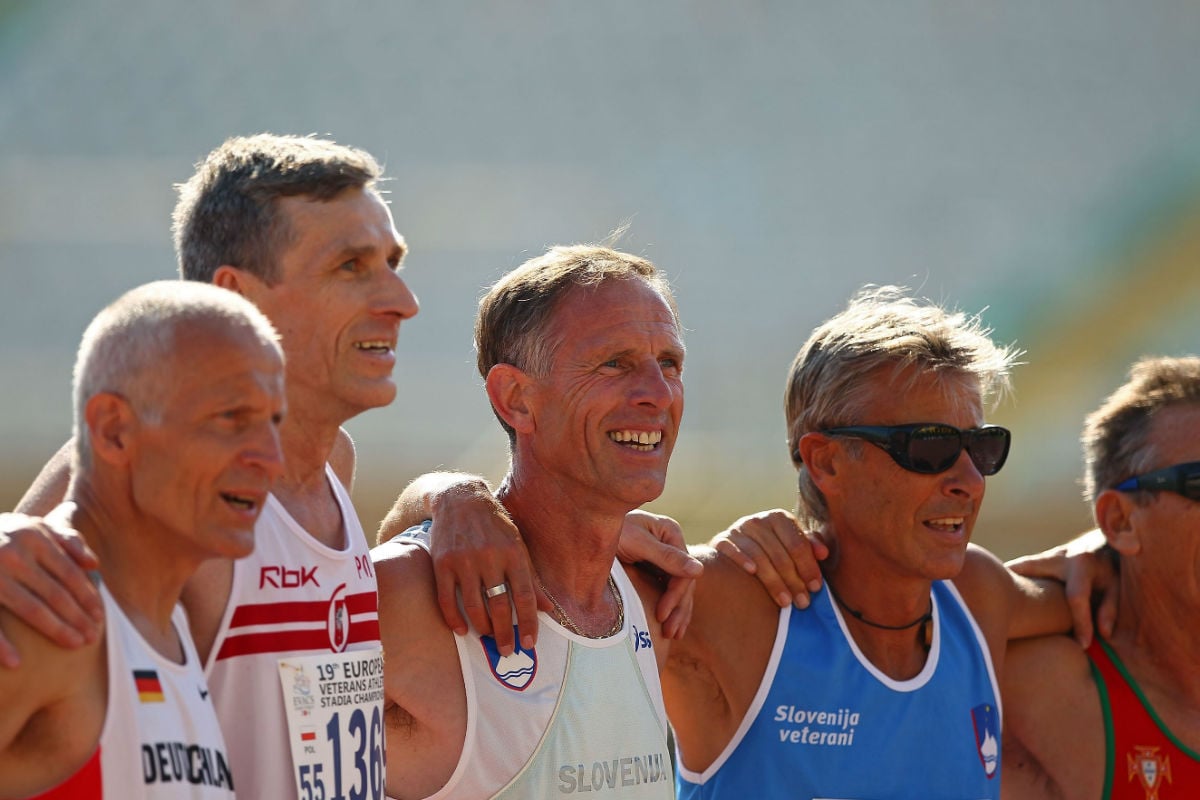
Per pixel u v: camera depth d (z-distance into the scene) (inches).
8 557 275.6
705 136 2578.7
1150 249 2320.4
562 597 449.7
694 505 1683.1
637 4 2787.9
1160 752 559.8
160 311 303.0
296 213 383.6
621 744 437.4
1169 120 2539.4
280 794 357.4
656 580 499.2
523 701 421.4
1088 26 2669.8
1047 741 571.2
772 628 511.8
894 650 523.5
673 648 513.7
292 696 361.7
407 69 2714.1
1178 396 558.6
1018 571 591.8
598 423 437.1
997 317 2283.5
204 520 302.7
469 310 2209.6
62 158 2534.5
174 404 297.4
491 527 434.6
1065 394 2071.9
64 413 1834.4
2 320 2130.9
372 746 381.4
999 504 1745.8
